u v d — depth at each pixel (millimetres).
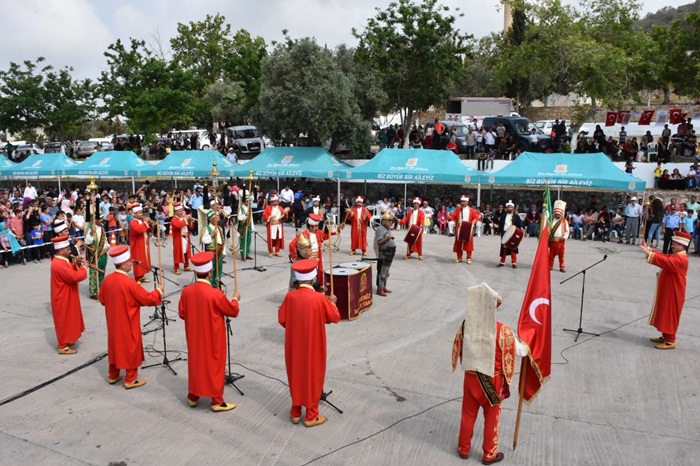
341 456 7359
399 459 7281
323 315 7957
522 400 7320
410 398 9016
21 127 45250
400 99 34969
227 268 17594
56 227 10570
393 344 11312
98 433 7879
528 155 24719
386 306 13875
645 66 37344
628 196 24438
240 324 12438
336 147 32344
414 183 29234
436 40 33250
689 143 29734
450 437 7840
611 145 30047
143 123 42438
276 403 8812
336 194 30734
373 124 37500
